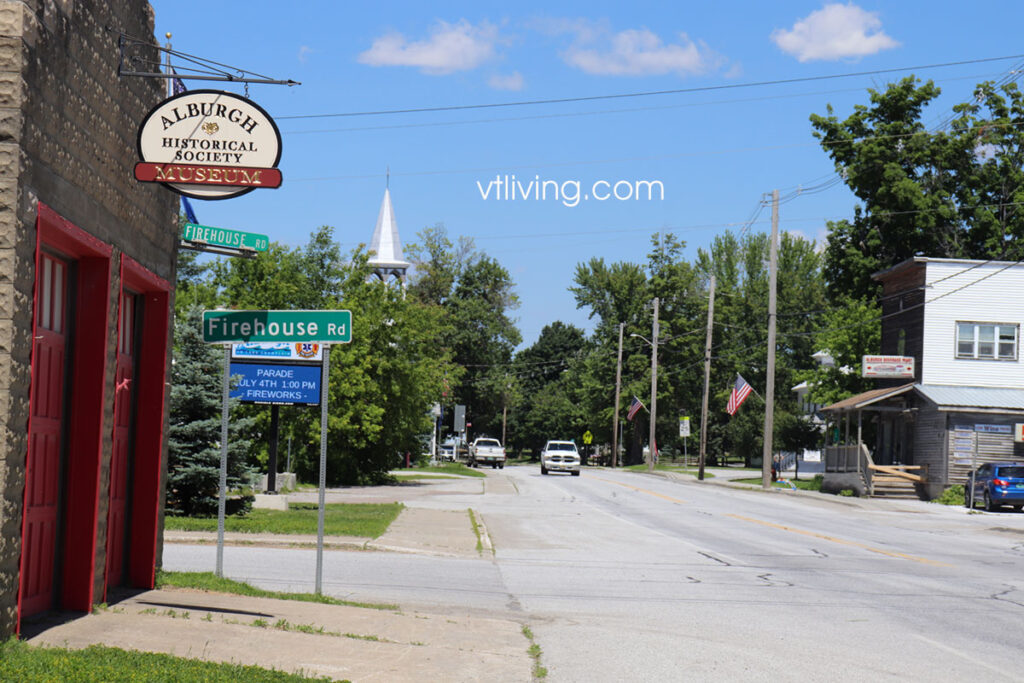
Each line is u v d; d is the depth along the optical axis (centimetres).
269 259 3903
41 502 861
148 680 647
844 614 1223
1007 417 4050
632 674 866
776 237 4909
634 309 9712
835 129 5622
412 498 3300
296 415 3850
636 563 1739
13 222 715
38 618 855
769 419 4825
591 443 10650
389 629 989
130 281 1049
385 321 4331
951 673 898
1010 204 5231
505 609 1215
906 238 5462
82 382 915
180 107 938
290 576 1405
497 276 9619
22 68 726
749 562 1784
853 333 5834
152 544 1091
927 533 2592
